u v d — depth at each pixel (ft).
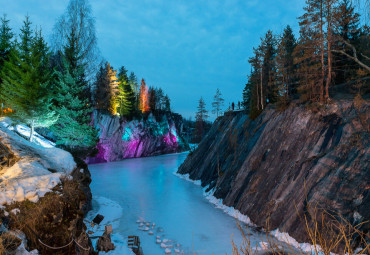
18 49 69.97
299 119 58.18
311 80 61.26
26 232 23.08
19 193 26.66
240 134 90.53
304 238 37.65
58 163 43.73
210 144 111.86
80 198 31.65
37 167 34.50
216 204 65.36
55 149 48.44
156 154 227.40
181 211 59.06
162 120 250.57
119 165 147.84
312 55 59.93
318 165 45.98
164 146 239.50
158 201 67.82
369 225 33.22
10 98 62.13
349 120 48.03
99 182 93.25
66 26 80.79
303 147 52.34
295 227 40.68
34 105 61.16
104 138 164.86
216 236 43.98
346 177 40.50
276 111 70.69
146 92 252.01
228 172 75.00
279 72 88.02
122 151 182.80
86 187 51.88
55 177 32.09
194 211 59.16
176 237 43.70
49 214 26.17
